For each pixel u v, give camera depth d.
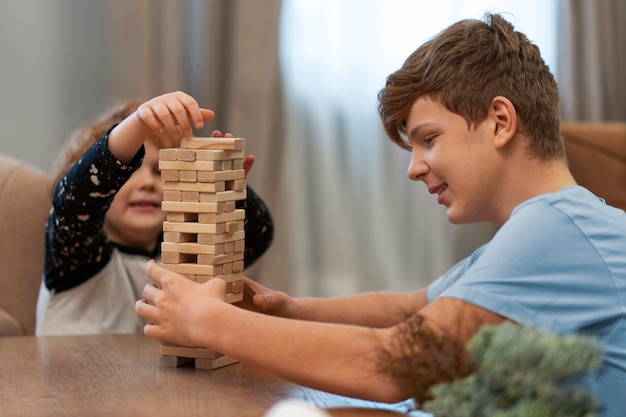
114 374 1.32
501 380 0.74
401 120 1.42
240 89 3.43
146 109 1.44
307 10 3.62
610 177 2.40
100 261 1.95
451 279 1.62
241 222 1.41
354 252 3.74
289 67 3.59
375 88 3.70
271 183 3.57
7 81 3.32
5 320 2.11
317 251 3.72
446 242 3.79
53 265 1.91
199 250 1.33
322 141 3.68
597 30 3.71
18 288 2.22
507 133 1.34
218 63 3.43
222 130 3.47
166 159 1.34
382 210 3.76
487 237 3.75
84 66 3.40
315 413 0.67
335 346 1.15
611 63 3.76
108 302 1.98
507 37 1.41
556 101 1.44
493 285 1.17
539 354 0.72
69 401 1.16
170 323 1.27
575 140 2.43
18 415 1.09
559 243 1.22
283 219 3.57
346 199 3.73
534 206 1.27
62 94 3.38
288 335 1.17
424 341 0.96
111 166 1.55
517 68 1.38
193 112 1.43
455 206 1.37
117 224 2.07
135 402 1.15
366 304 1.64
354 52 3.68
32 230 2.26
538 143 1.38
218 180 1.33
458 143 1.35
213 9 3.38
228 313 1.22
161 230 2.11
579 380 1.14
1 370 1.35
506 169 1.36
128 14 3.30
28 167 2.36
